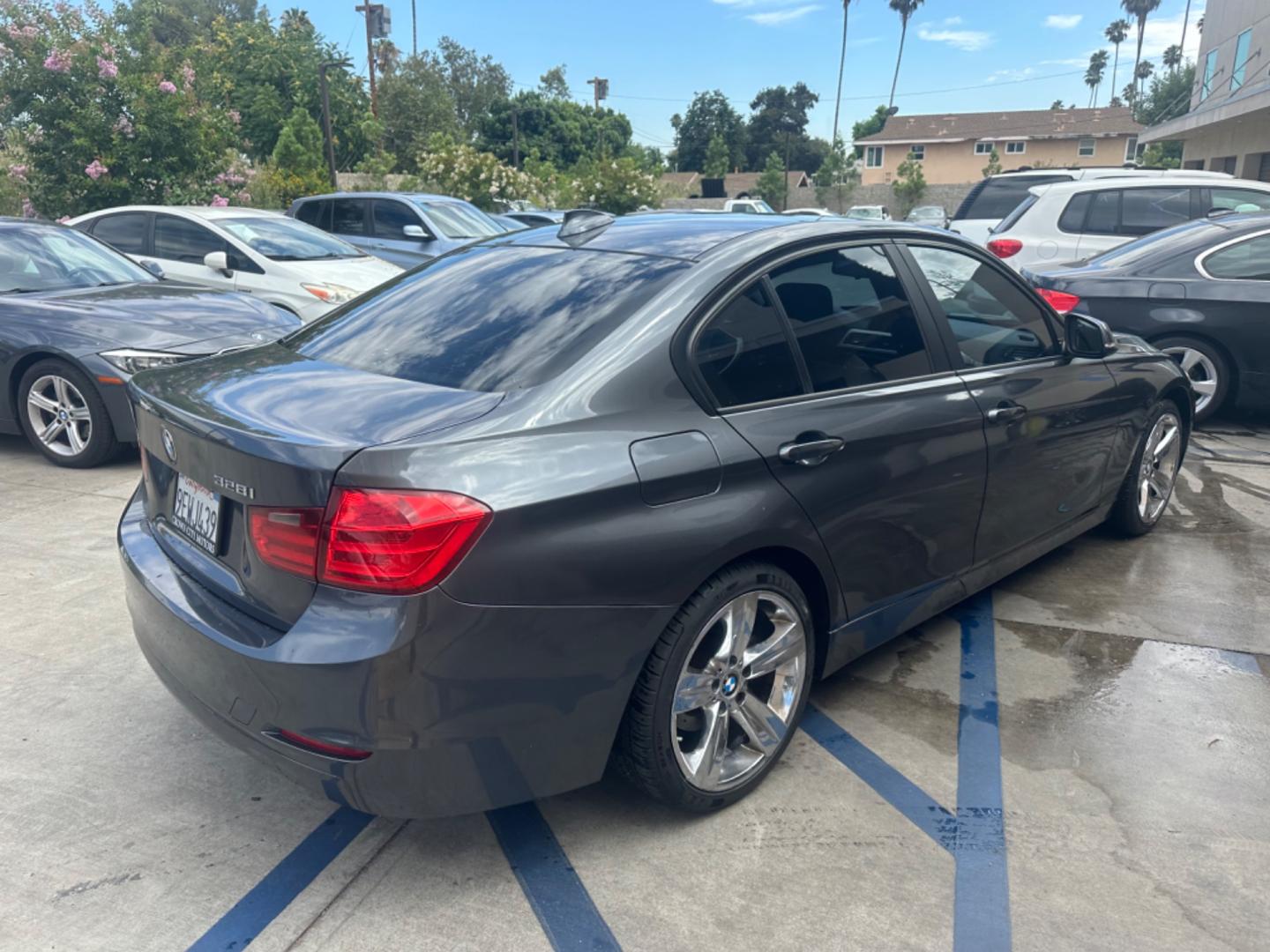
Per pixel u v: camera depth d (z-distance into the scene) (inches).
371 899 94.2
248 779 113.5
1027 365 144.7
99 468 232.8
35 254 257.6
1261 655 144.3
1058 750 119.9
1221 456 246.8
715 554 96.2
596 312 103.2
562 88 3026.6
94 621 151.4
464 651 83.0
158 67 563.8
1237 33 1122.0
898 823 106.0
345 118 1510.8
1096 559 180.5
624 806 109.0
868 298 122.3
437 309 115.0
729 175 3026.6
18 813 106.2
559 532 86.3
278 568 86.1
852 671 139.9
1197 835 104.1
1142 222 392.2
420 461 82.5
